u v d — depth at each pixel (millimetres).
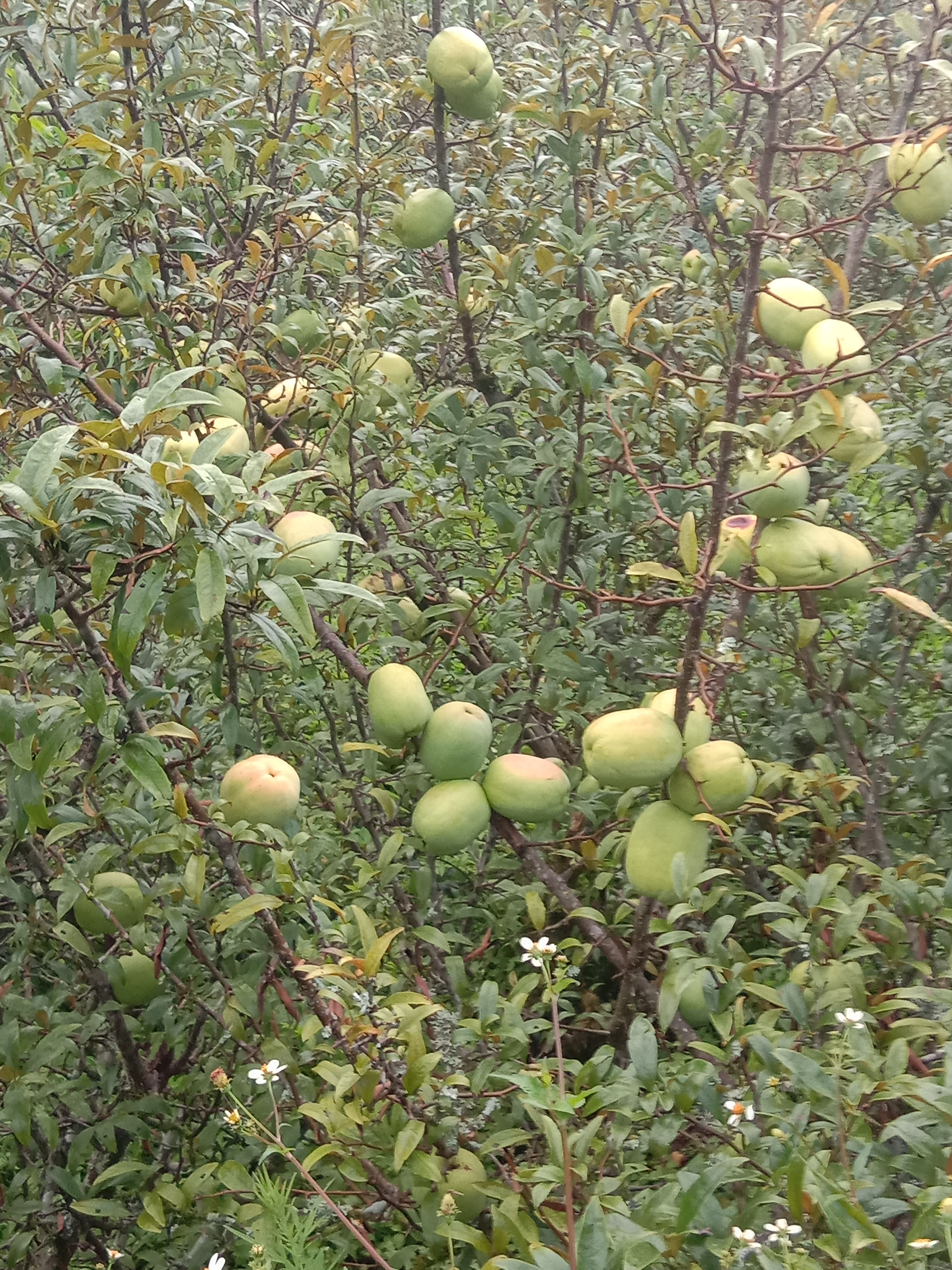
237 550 817
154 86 1421
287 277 1456
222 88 1509
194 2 1351
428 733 1041
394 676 1040
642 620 1419
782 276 1329
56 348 1146
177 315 1292
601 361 1364
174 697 1129
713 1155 796
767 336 1085
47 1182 1021
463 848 1050
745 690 1309
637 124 1486
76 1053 1151
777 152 946
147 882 1113
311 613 1082
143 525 806
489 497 1325
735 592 1112
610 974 1279
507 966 1256
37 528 791
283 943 928
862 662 1271
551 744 1317
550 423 1225
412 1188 872
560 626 1311
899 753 1252
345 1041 836
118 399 1302
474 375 1437
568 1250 740
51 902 1070
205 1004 1033
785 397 894
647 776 932
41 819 839
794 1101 889
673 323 1517
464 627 1213
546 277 1300
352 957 832
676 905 890
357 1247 908
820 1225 731
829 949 875
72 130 1303
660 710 971
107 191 1142
